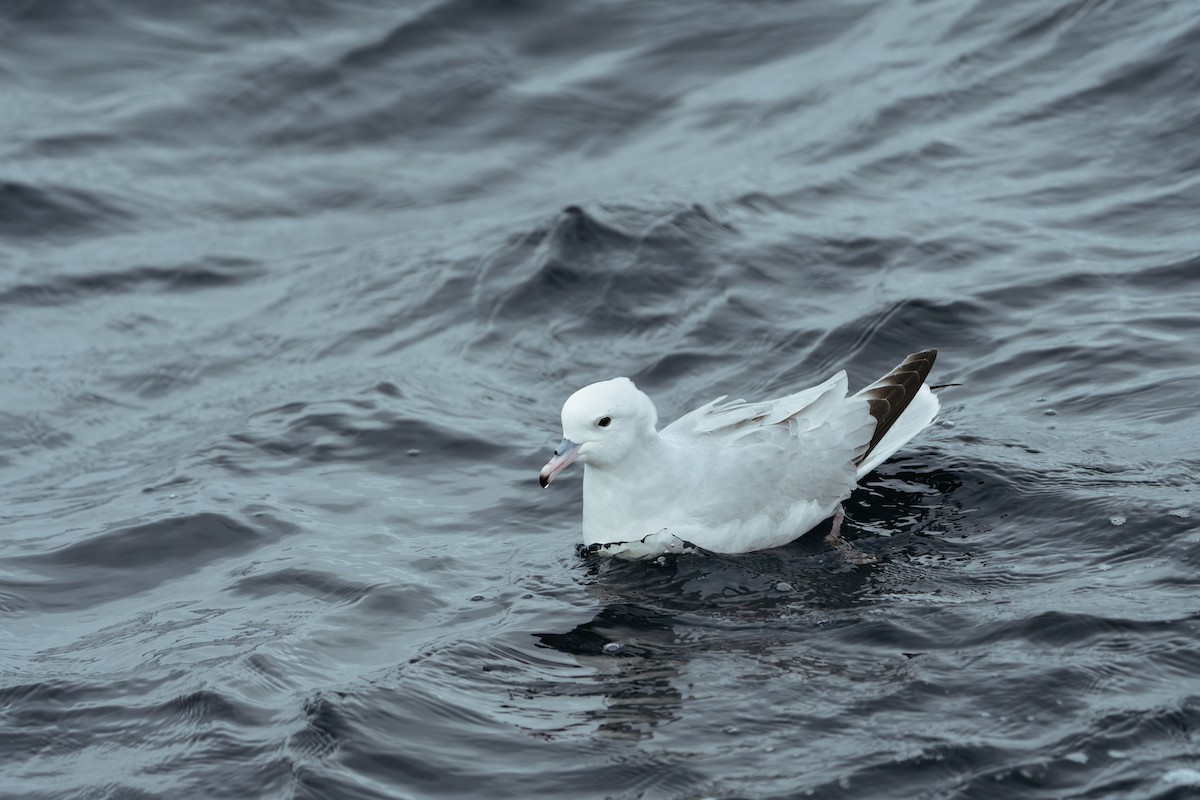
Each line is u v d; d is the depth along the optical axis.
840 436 12.49
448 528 13.03
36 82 25.61
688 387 15.59
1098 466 12.40
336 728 9.45
